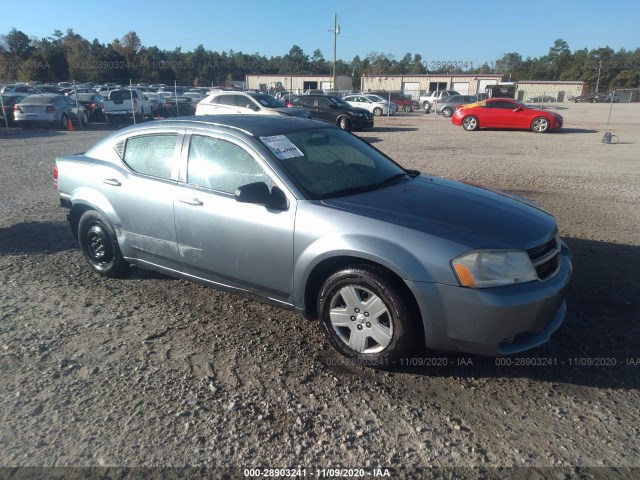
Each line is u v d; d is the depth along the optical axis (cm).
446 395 329
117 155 487
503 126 2278
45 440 288
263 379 345
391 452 280
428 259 321
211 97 1883
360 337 354
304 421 303
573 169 1198
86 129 2239
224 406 316
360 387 337
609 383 341
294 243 365
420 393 331
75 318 433
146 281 512
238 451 279
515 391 333
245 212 388
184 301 467
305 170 397
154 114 2823
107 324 423
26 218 744
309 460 273
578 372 353
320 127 475
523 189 962
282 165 388
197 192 418
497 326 316
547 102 6369
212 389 333
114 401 321
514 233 344
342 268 355
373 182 420
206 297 476
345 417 307
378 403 321
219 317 437
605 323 421
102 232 499
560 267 366
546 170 1178
